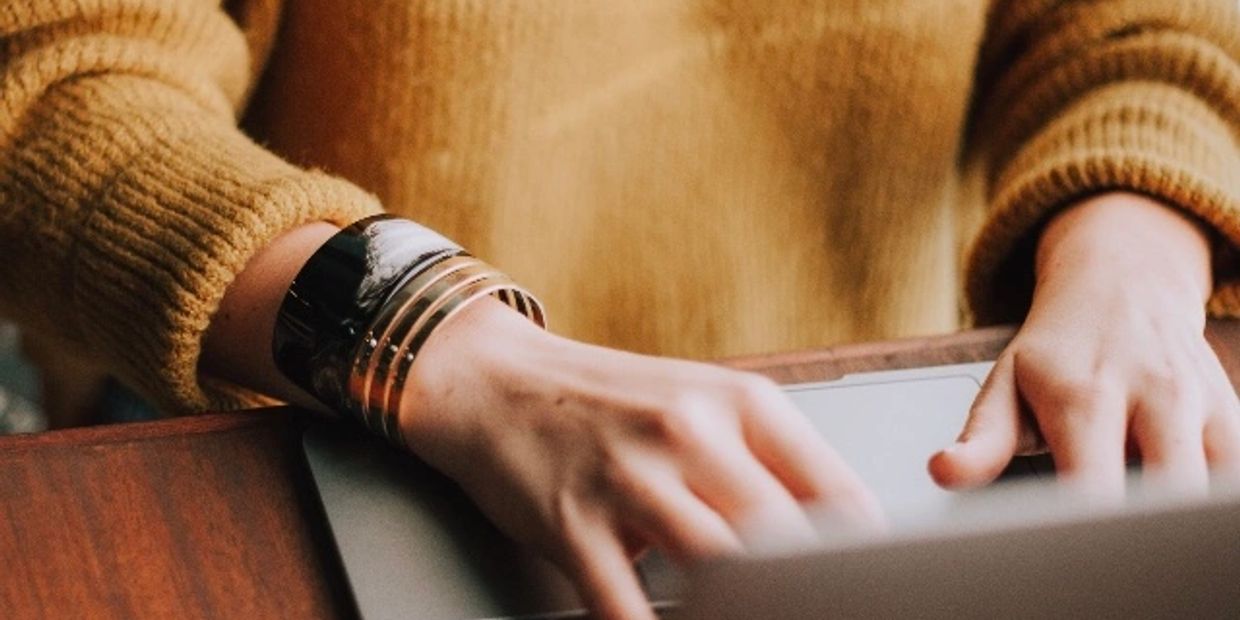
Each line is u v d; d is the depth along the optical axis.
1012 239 0.67
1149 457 0.50
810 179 0.87
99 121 0.58
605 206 0.82
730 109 0.82
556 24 0.73
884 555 0.30
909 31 0.81
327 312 0.50
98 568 0.44
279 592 0.44
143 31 0.63
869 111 0.84
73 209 0.56
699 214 0.85
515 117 0.75
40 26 0.60
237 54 0.69
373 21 0.70
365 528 0.46
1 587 0.43
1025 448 0.51
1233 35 0.76
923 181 0.90
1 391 1.43
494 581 0.44
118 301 0.54
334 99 0.74
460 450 0.47
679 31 0.79
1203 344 0.55
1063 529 0.30
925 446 0.51
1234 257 0.64
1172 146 0.68
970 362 0.56
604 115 0.79
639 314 0.87
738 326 0.90
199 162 0.56
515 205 0.78
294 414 0.51
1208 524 0.30
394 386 0.49
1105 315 0.56
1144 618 0.31
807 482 0.45
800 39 0.80
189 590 0.44
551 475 0.45
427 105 0.73
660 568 0.44
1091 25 0.78
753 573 0.30
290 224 0.53
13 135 0.59
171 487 0.47
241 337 0.53
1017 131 0.82
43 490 0.46
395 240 0.51
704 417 0.45
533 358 0.49
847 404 0.53
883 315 0.96
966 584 0.30
